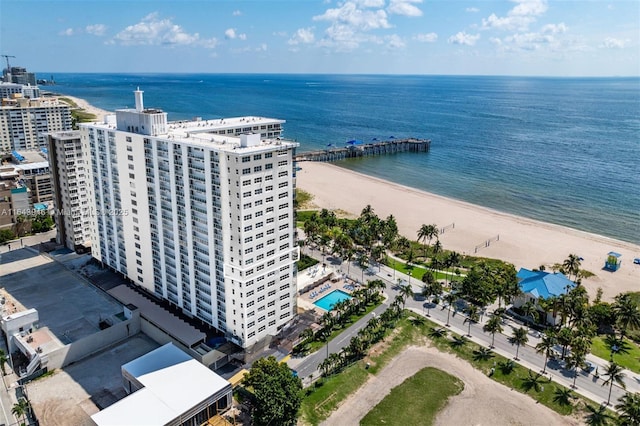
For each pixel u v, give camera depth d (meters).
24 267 158.88
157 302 135.00
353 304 139.25
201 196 111.44
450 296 136.38
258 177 104.69
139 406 91.00
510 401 103.44
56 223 175.00
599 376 110.94
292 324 127.00
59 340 118.81
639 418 89.50
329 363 108.50
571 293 130.25
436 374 111.75
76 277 151.50
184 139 116.12
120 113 129.00
